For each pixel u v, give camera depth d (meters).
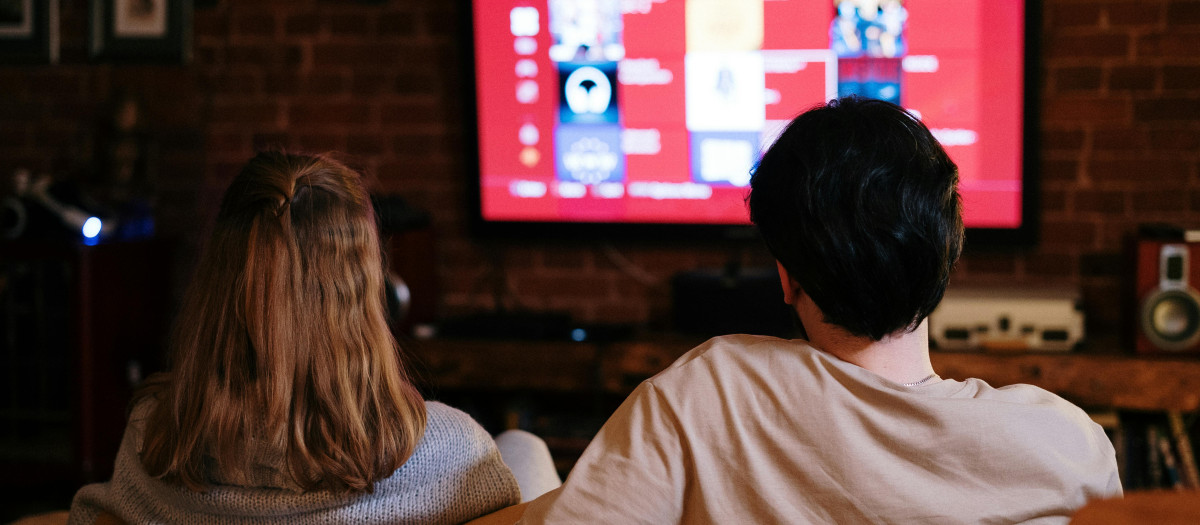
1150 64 3.11
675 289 3.19
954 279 3.26
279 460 1.03
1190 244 2.74
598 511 0.86
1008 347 2.89
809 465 0.84
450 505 1.11
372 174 3.56
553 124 3.34
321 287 1.04
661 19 3.23
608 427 0.92
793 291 0.95
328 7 3.53
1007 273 3.27
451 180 3.54
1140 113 3.13
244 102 3.60
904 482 0.83
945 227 0.87
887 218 0.85
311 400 1.04
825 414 0.85
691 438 0.87
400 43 3.51
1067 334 2.89
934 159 0.89
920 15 3.09
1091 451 0.88
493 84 3.35
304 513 1.05
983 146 3.11
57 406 3.30
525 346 3.13
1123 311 2.92
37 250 3.13
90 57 3.55
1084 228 3.20
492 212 3.42
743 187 3.26
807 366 0.88
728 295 3.13
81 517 1.17
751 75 3.20
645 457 0.87
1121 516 0.57
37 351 3.29
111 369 3.23
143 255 3.36
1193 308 2.75
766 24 3.17
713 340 0.94
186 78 3.61
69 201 3.26
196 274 1.08
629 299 3.49
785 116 3.20
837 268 0.86
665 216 3.32
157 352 3.44
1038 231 3.16
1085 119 3.17
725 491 0.86
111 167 3.53
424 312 3.41
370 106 3.54
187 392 1.04
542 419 3.24
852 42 3.13
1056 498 0.84
